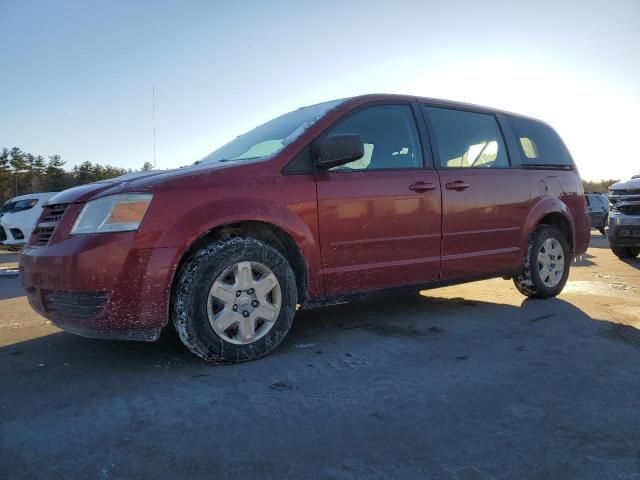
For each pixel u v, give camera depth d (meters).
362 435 2.27
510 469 2.00
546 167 5.29
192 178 3.19
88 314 2.95
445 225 4.23
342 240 3.65
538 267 5.11
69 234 3.04
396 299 5.34
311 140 3.65
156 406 2.57
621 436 2.27
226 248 3.17
